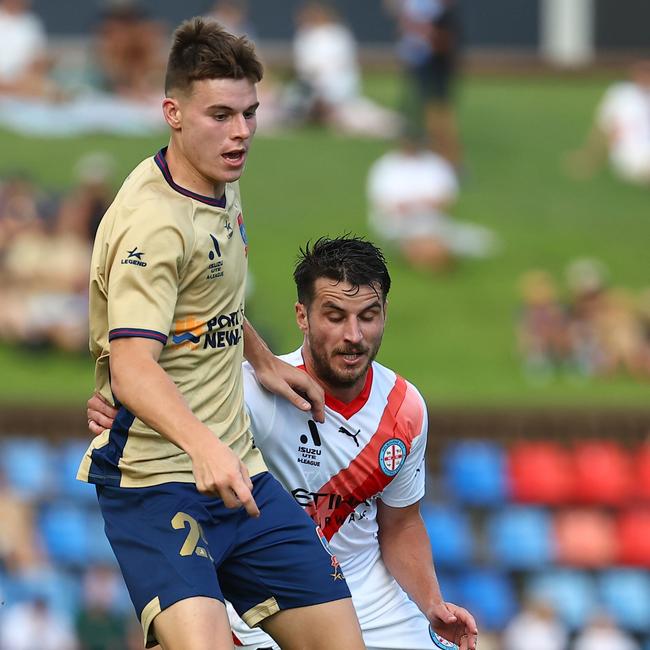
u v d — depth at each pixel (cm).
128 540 1290
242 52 1242
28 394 4722
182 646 1230
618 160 7206
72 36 8331
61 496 4350
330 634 1333
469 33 8825
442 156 6844
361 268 1441
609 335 5294
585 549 4347
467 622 1589
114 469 1312
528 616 4106
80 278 5153
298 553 1345
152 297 1217
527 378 5175
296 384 1516
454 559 4319
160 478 1295
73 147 6675
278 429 1550
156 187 1266
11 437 4453
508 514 4419
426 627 1675
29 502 4309
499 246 6234
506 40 8844
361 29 8575
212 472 1129
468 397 4900
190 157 1258
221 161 1248
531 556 4341
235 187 1341
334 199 6562
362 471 1588
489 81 8462
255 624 1355
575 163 7256
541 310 5322
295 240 6078
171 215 1241
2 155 6475
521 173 7119
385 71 8319
